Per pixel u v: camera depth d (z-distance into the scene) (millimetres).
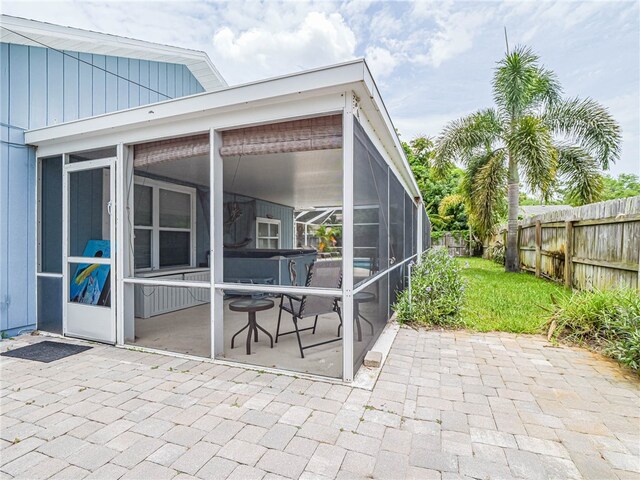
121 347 3562
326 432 2041
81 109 4754
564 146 8945
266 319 4863
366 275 3178
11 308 3943
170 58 6172
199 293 5750
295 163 5207
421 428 2088
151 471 1717
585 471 1726
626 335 3172
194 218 6227
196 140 3367
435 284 4543
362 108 2992
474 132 9547
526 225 9219
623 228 4617
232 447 1901
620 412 2277
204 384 2676
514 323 4289
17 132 3979
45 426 2098
